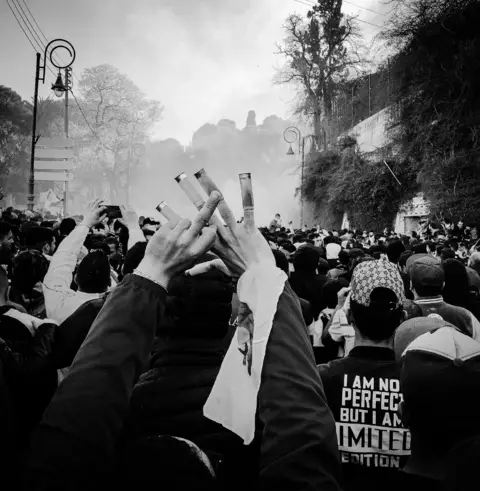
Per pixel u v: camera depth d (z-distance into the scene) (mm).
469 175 24469
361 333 2582
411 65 26734
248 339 1511
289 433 1371
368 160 34031
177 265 1395
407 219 30641
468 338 1871
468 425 1777
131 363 1320
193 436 1811
